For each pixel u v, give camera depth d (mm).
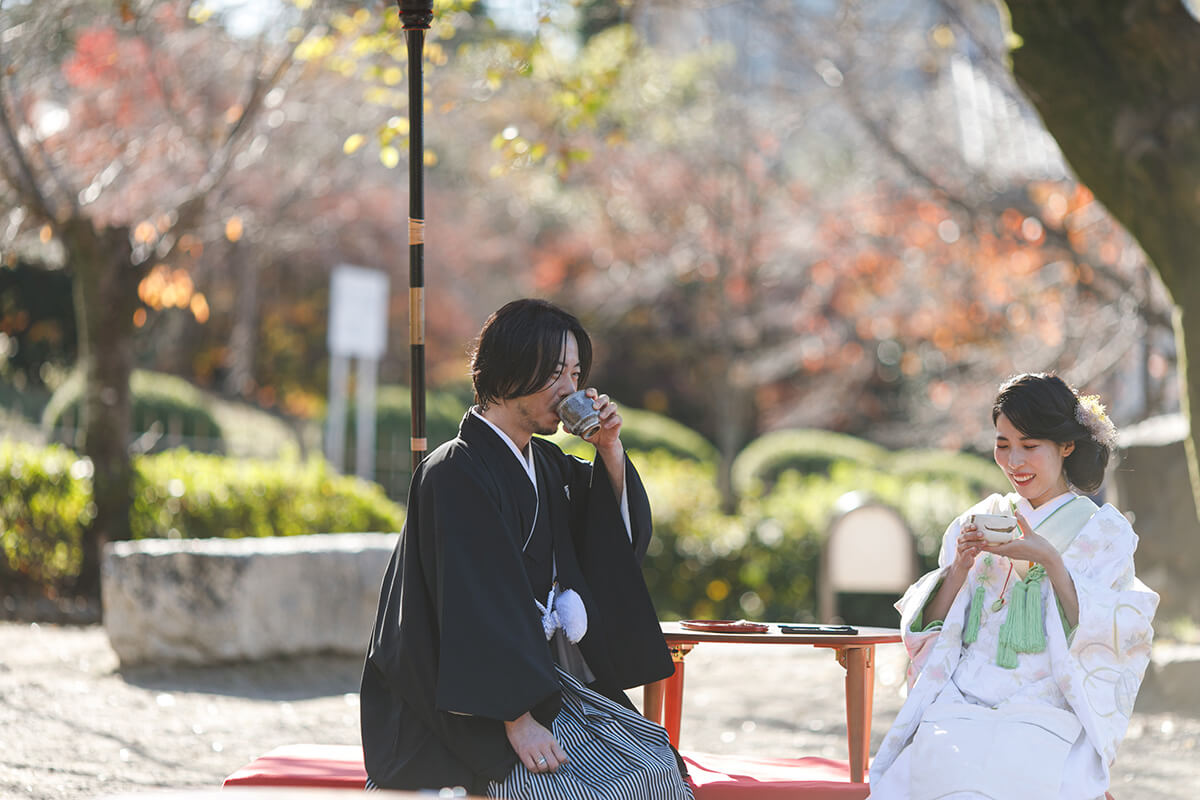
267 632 11094
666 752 5121
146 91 15805
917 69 21250
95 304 14750
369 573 11883
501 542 4918
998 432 5062
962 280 19484
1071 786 4590
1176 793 7559
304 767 5527
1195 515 14227
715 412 30109
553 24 12781
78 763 7410
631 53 18344
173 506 15117
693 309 27141
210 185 14383
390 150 9773
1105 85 9344
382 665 5059
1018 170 19000
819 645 5547
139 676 10594
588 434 5090
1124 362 18516
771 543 18562
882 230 20438
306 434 25984
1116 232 17531
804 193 22562
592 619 5219
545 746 4836
